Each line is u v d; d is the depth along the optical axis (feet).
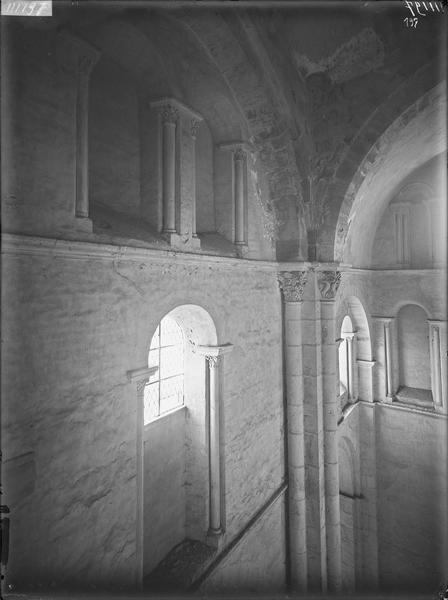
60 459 11.87
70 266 12.29
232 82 19.40
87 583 12.65
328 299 25.49
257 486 22.77
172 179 16.90
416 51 19.69
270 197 23.73
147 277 15.38
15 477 10.43
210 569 18.62
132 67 16.72
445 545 33.47
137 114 17.47
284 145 21.59
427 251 35.53
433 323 34.83
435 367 34.65
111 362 13.70
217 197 22.53
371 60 20.77
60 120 12.18
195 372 20.65
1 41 10.56
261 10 18.15
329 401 25.79
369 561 37.24
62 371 11.98
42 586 11.15
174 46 16.88
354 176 23.02
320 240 24.67
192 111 17.95
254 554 22.06
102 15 13.58
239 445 21.35
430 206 35.09
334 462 25.86
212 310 19.35
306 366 25.63
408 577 35.19
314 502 25.39
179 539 19.94
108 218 15.06
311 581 25.30
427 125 23.18
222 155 22.44
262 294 23.84
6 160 10.44
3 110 10.47
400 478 36.35
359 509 37.86
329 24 19.57
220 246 20.75
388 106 21.03
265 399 23.88
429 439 34.83
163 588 16.80
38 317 11.28
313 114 23.39
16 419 10.61
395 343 38.19
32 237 10.91
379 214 36.81
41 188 11.47
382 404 37.45
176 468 20.08
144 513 17.71
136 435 14.73
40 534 11.21
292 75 21.48
